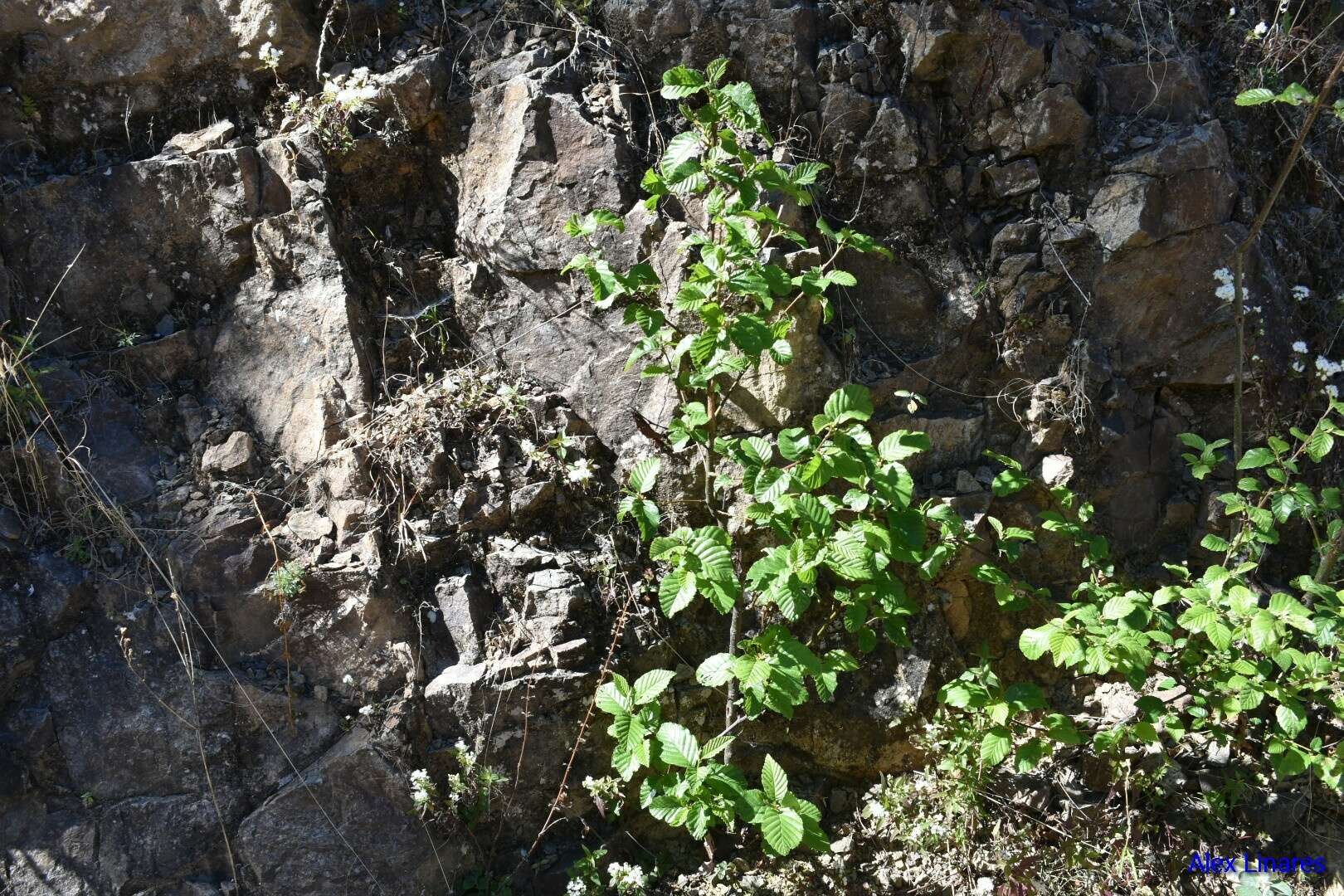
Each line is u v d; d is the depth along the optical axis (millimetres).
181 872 2826
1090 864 3002
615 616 3123
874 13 3342
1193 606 2635
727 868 3043
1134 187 3275
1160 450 3436
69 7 3344
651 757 2842
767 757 2584
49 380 3162
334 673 2977
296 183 3264
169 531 3014
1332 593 2797
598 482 3248
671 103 3402
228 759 2883
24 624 2883
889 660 3191
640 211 3189
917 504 3186
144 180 3281
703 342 2541
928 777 3164
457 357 3363
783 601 2477
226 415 3227
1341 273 3666
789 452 2576
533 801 3027
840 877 3035
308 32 3389
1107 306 3330
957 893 3006
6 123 3379
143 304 3330
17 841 2805
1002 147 3350
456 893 2959
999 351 3328
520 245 3295
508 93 3334
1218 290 3191
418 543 3047
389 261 3393
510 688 2957
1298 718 2664
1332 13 3646
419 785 2861
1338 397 3498
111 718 2869
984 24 3277
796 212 3170
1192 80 3385
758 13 3316
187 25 3361
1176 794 3174
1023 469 3279
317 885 2842
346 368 3188
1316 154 3652
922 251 3348
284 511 3092
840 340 3240
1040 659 3348
